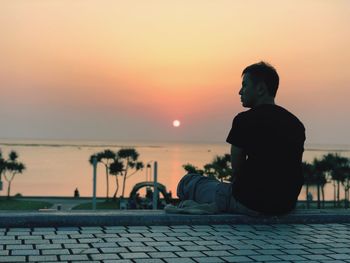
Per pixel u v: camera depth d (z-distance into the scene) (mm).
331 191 130375
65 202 75500
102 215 5113
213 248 4105
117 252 3883
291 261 3697
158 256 3773
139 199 51688
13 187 124438
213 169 60531
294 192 5117
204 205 5395
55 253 3793
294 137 4961
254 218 5316
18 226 4902
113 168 78688
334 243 4418
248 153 5047
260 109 4984
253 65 5125
